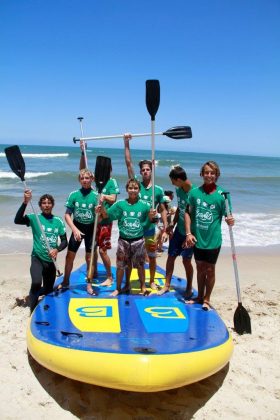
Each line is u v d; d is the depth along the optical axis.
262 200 19.11
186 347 3.72
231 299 6.27
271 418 3.51
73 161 46.03
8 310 5.55
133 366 3.38
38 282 5.22
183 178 5.27
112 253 8.99
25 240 9.73
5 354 4.32
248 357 4.45
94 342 3.77
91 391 3.78
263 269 8.22
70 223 5.47
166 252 9.46
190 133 5.91
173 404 3.66
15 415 3.40
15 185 20.33
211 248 4.86
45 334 3.95
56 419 3.39
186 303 5.03
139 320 4.38
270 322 5.39
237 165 66.06
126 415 3.50
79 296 5.13
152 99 5.69
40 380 3.92
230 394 3.81
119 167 39.31
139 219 5.23
